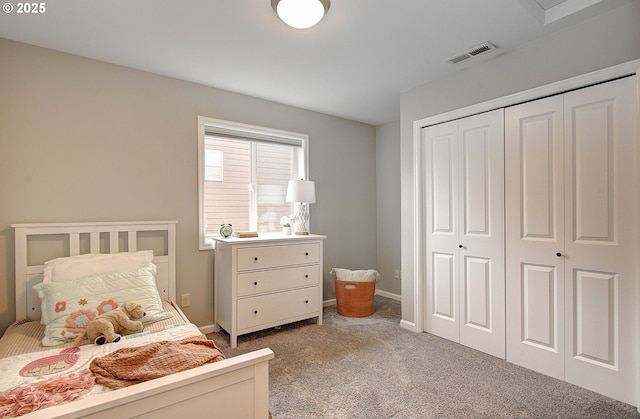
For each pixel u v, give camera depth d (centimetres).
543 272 216
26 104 219
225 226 293
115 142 250
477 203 253
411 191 302
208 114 295
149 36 210
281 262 292
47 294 183
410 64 252
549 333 214
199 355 131
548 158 214
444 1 176
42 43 219
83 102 238
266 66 255
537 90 216
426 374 218
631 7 179
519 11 186
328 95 321
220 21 193
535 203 220
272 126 337
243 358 115
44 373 128
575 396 190
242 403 114
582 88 199
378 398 191
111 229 243
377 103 345
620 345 185
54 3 174
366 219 426
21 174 217
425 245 293
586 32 195
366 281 341
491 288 245
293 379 212
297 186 323
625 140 182
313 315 314
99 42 218
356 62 248
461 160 264
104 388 112
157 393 97
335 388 202
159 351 134
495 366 228
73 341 169
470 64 253
